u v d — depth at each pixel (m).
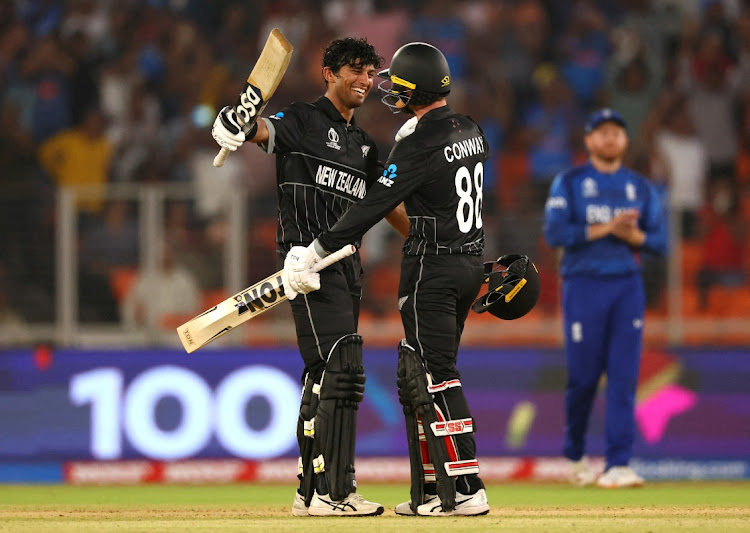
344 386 16.89
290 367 29.64
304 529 14.31
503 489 25.47
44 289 31.89
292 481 29.14
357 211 16.31
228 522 15.91
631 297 24.44
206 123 43.69
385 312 35.59
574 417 25.27
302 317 17.11
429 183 16.50
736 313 33.53
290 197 17.23
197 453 29.36
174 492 25.23
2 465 29.36
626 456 24.94
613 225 23.97
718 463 29.39
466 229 16.78
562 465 29.39
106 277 31.55
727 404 29.59
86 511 19.16
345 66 17.30
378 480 29.25
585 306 24.47
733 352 29.77
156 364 29.64
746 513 17.75
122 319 31.53
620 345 24.48
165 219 31.48
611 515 17.19
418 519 16.12
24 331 31.72
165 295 31.41
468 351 29.91
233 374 29.59
